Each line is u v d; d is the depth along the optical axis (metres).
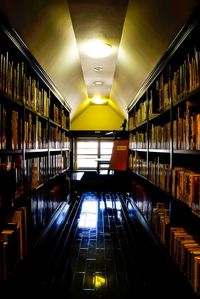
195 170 1.83
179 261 1.75
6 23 1.53
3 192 1.51
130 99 4.79
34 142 2.39
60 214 3.88
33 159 2.35
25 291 1.95
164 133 2.31
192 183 1.55
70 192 5.47
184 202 1.72
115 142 5.27
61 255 2.78
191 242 1.70
